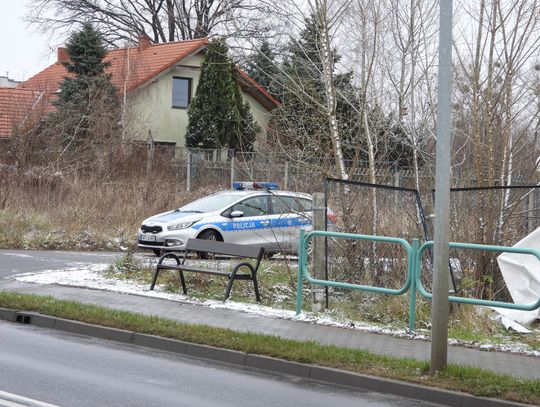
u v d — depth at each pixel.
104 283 14.87
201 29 17.69
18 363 9.39
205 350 10.30
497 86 14.98
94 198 24.31
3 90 39.44
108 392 8.23
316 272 13.03
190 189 28.61
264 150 18.52
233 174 27.67
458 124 16.94
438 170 8.97
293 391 8.72
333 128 15.36
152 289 14.29
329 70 15.27
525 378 8.98
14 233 21.47
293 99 16.08
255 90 40.59
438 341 9.02
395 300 13.30
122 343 10.99
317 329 11.58
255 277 13.82
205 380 9.05
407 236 13.91
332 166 15.70
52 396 7.95
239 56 16.03
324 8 15.12
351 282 13.72
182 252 20.20
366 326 11.81
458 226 14.37
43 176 24.95
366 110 15.74
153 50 46.75
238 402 8.12
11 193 23.78
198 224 20.27
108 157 29.27
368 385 8.94
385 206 14.18
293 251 18.83
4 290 13.77
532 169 16.47
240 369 9.74
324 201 13.10
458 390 8.45
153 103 43.34
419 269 11.41
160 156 30.08
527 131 15.78
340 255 13.74
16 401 7.66
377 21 15.65
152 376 9.12
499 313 13.26
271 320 12.12
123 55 44.16
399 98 15.99
